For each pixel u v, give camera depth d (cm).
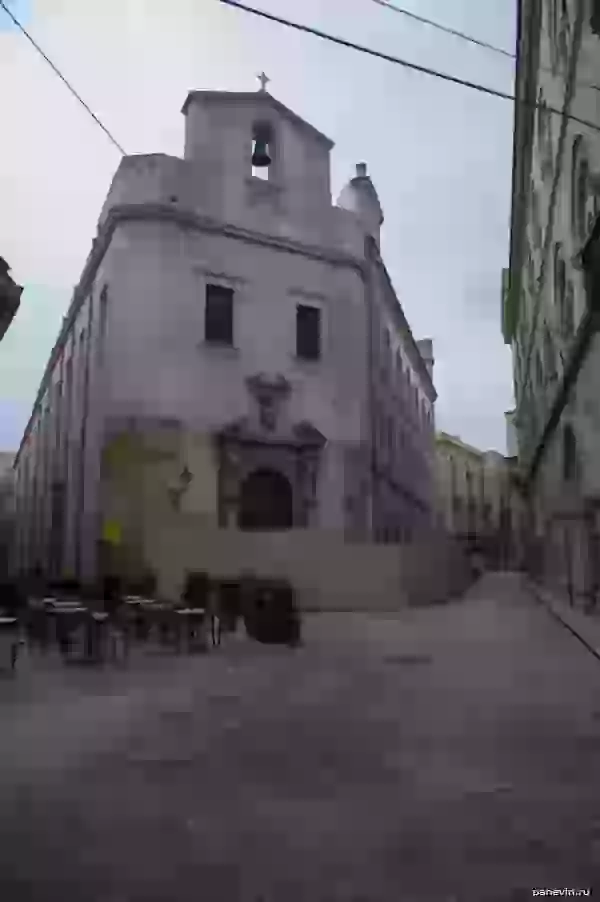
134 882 434
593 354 1880
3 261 1883
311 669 1276
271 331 2789
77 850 484
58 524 3341
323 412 2842
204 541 2516
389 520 3503
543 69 2558
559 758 703
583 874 442
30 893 420
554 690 1068
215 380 2650
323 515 2756
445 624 2117
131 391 2553
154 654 1477
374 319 3297
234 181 2794
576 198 1947
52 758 711
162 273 2612
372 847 486
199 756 715
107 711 930
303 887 425
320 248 2927
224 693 1054
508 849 481
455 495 7356
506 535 7506
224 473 2595
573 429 2284
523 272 3944
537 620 2222
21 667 1305
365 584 2739
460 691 1063
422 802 577
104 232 2692
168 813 555
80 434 2947
